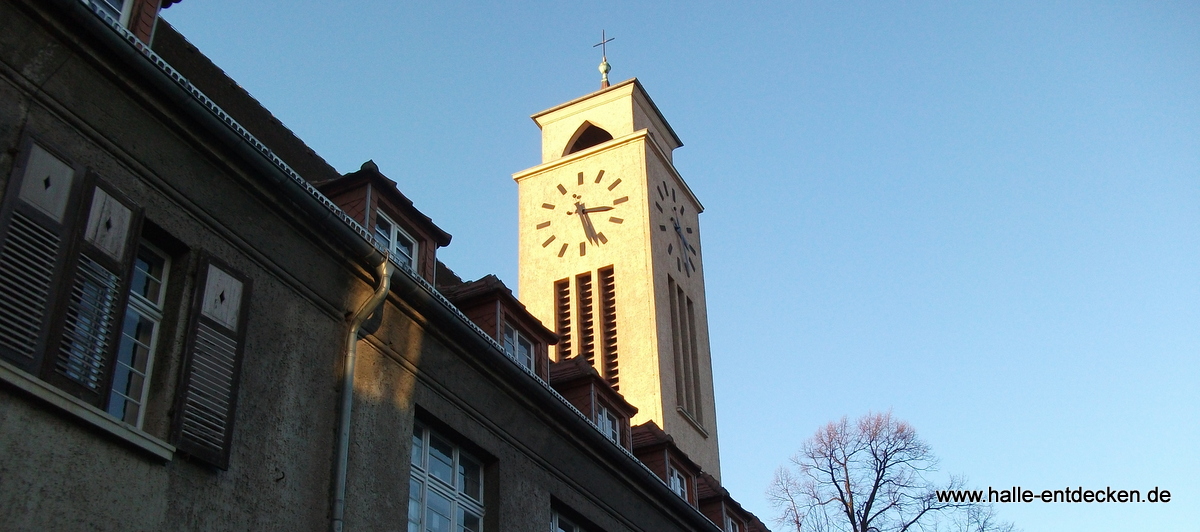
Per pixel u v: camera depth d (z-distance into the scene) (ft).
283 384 41.65
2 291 31.63
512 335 62.75
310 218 44.93
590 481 62.39
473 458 53.72
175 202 38.93
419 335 50.80
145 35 41.09
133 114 38.19
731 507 91.25
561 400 59.41
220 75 58.85
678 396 134.00
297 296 43.80
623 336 134.31
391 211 53.06
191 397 36.70
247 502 38.42
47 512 31.40
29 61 34.99
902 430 118.42
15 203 32.68
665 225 148.15
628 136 150.10
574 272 142.92
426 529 48.37
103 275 34.96
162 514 35.01
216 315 38.78
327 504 42.09
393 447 46.73
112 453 33.83
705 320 151.33
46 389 31.81
